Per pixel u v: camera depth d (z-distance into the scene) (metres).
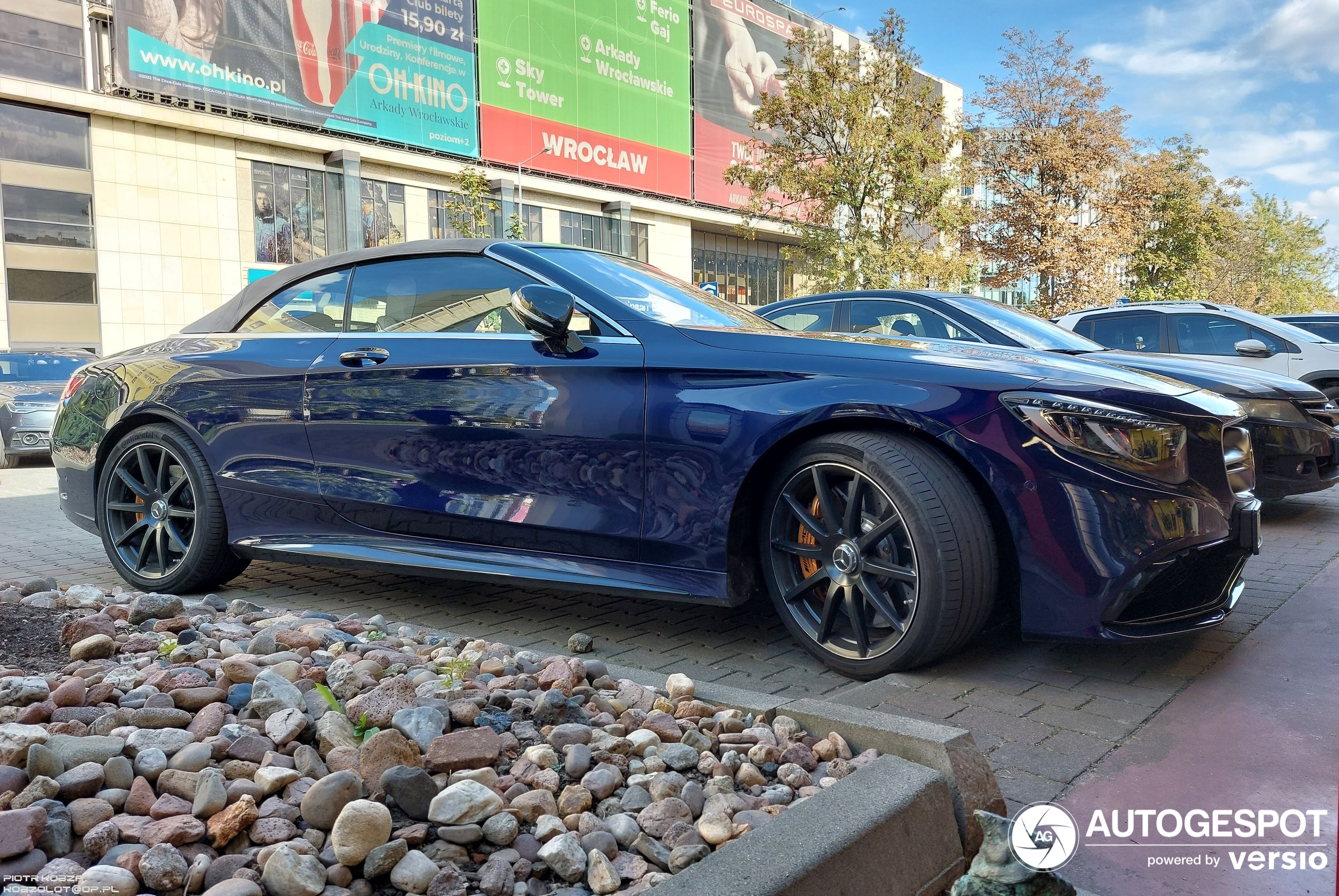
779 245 55.41
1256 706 2.55
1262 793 2.03
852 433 2.78
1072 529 2.56
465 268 3.50
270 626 2.87
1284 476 5.66
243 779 1.65
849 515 2.78
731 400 2.86
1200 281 41.91
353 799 1.59
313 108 33.66
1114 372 2.87
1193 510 2.64
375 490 3.45
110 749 1.69
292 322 3.86
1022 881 1.38
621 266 3.57
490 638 3.28
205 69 30.88
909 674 2.82
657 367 2.98
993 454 2.60
